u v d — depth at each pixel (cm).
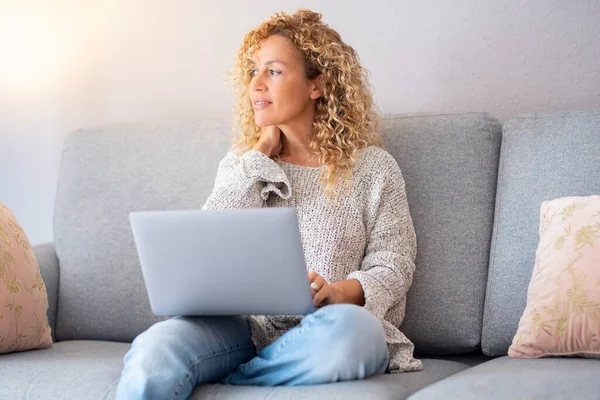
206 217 142
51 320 216
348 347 144
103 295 213
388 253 179
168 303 152
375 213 184
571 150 180
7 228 187
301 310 149
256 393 143
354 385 141
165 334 150
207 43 245
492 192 191
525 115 189
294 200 186
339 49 193
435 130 196
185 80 248
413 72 228
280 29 191
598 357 150
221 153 211
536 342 155
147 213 144
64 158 227
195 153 213
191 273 147
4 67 262
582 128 180
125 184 217
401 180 188
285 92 186
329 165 185
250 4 241
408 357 168
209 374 153
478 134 193
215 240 143
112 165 220
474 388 131
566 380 129
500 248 183
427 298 188
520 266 179
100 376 158
